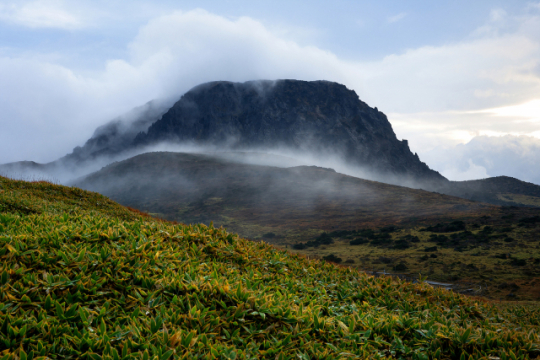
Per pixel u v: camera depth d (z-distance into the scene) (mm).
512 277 52156
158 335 3664
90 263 4883
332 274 7488
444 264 63062
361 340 4406
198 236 7102
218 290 4816
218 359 3527
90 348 3391
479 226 90938
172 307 4371
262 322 4441
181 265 5617
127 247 5578
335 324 4793
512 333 4848
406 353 4250
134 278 4836
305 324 4500
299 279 6887
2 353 3139
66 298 4145
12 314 3742
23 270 4410
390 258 71188
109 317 4020
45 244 5223
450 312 6184
